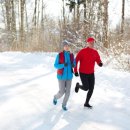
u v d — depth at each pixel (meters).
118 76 10.52
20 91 8.36
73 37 17.19
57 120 6.39
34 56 15.47
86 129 6.00
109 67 12.43
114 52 13.55
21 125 5.98
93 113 7.02
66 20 19.20
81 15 18.59
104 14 16.77
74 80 10.08
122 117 6.86
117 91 8.91
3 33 25.25
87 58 7.18
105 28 16.47
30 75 10.63
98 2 17.31
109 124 6.38
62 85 6.93
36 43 18.36
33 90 8.56
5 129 5.73
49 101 7.65
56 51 17.95
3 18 32.53
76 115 6.80
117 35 15.84
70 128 5.98
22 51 18.58
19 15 31.55
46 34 18.75
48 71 11.48
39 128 5.87
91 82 7.30
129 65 12.13
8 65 12.80
